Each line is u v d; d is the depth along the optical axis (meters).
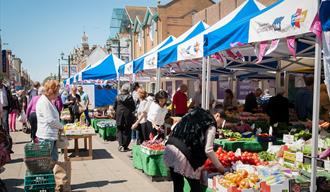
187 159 4.70
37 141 7.02
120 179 7.86
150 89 32.22
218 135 7.88
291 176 5.12
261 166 5.62
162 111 8.88
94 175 8.26
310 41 6.98
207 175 5.47
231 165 5.84
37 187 5.90
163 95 8.83
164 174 7.64
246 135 8.32
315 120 4.16
